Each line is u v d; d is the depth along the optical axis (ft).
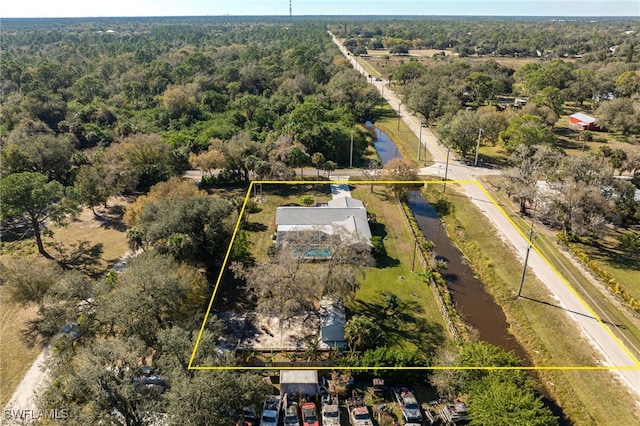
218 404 103.24
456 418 116.16
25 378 131.34
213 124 371.97
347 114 397.60
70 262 191.01
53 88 492.54
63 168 263.29
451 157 329.11
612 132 377.71
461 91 457.27
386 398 126.82
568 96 469.57
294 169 294.87
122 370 108.78
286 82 485.97
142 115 404.57
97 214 238.07
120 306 125.59
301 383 124.47
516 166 247.70
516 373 116.98
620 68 552.41
